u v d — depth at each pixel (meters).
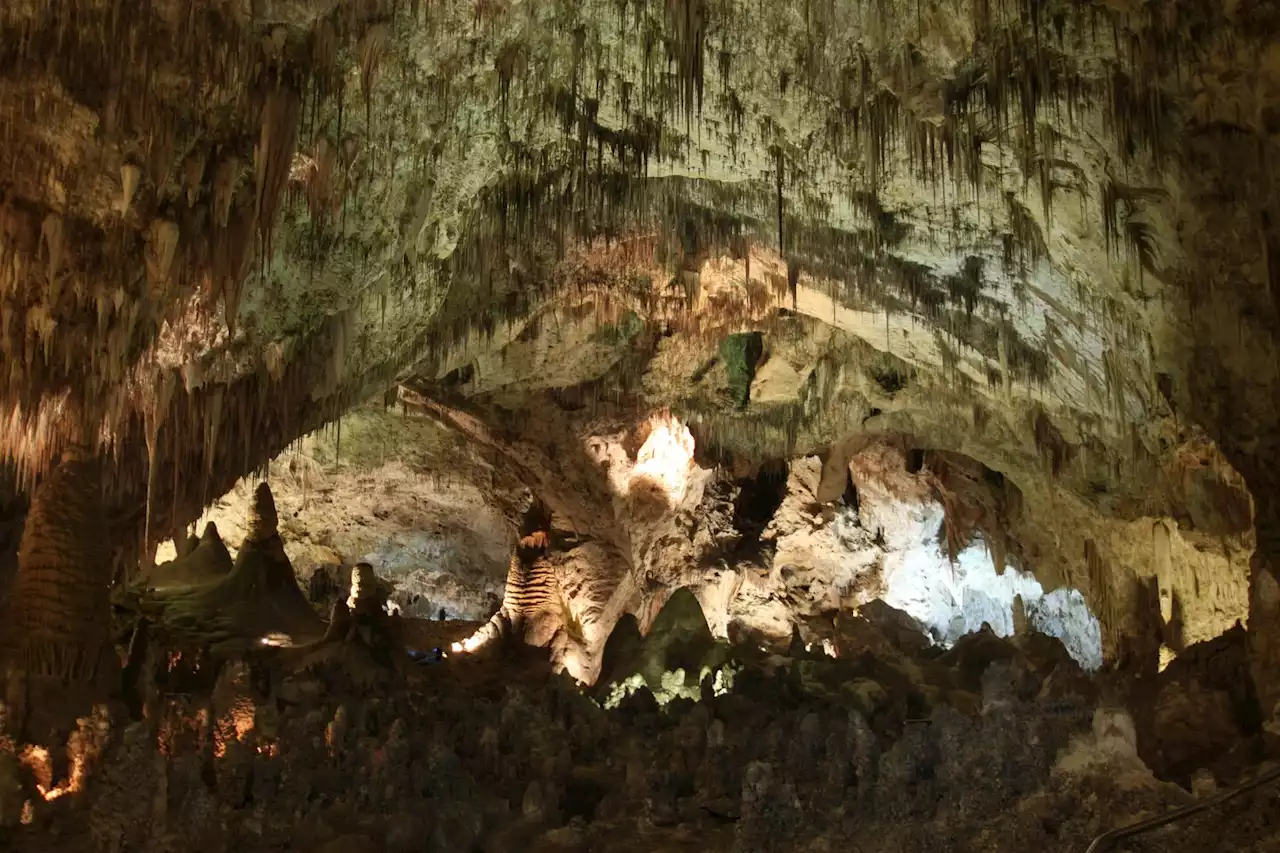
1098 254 12.58
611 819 8.73
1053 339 14.37
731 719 11.54
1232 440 12.36
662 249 15.04
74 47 8.77
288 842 7.13
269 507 16.09
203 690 10.73
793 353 18.50
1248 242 11.18
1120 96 10.75
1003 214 12.86
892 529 20.64
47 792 7.24
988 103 11.06
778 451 20.36
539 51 11.04
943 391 17.61
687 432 20.03
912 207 13.20
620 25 10.71
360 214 11.86
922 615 20.91
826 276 14.55
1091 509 16.59
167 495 13.66
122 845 6.49
